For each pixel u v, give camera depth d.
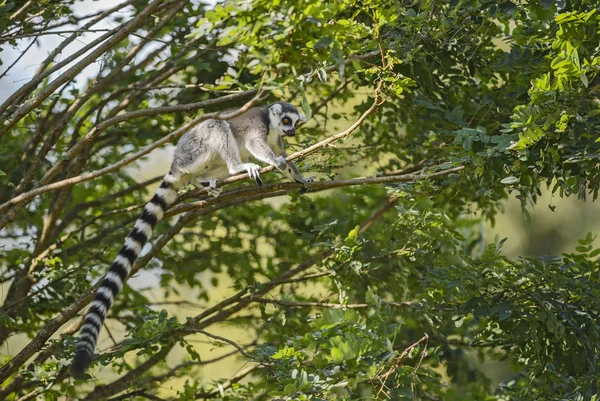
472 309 10.27
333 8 7.63
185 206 10.55
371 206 14.53
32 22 11.80
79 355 9.10
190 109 10.02
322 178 11.73
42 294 12.53
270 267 13.98
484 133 9.49
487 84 12.96
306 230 13.72
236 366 17.16
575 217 26.09
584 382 9.85
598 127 9.32
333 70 10.23
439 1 10.54
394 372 9.20
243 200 12.67
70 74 9.63
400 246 11.81
